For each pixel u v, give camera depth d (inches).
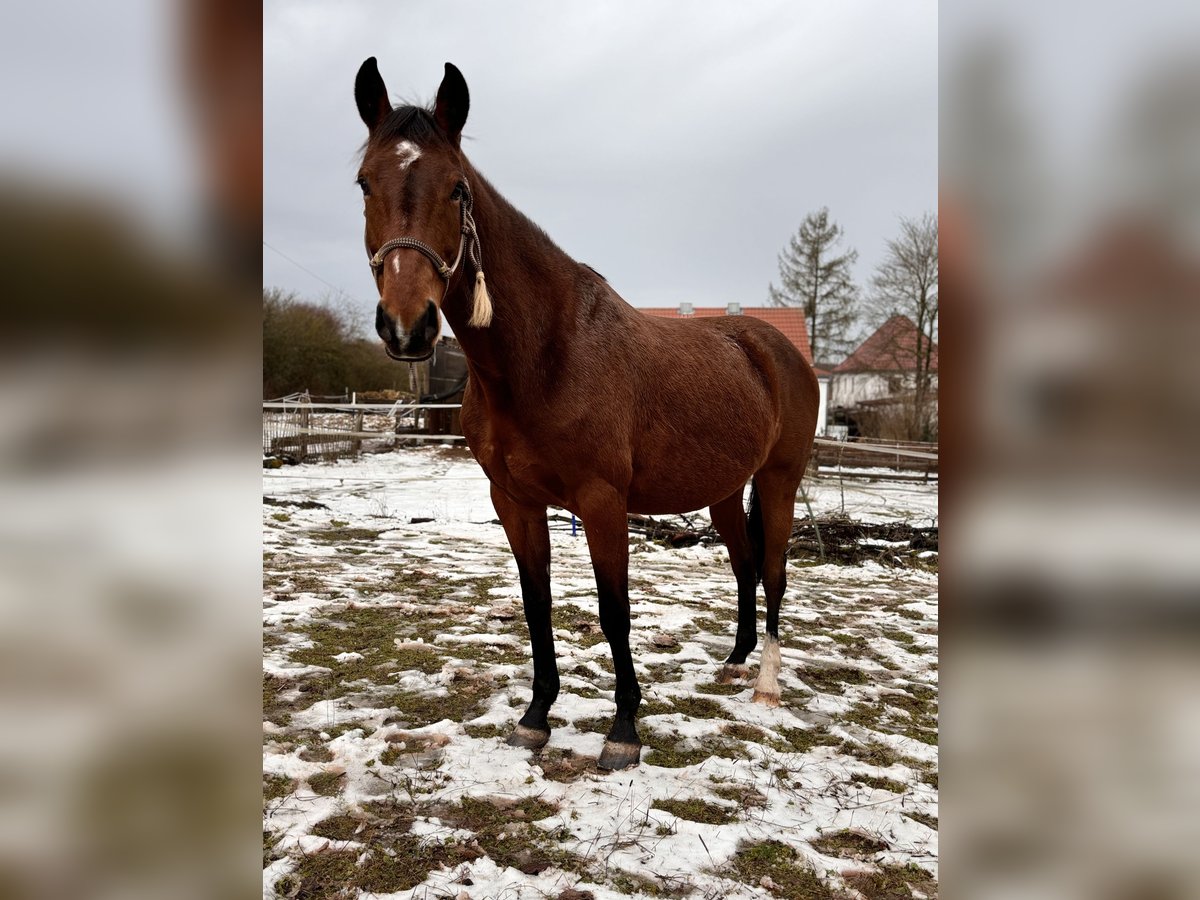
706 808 80.5
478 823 75.5
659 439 96.4
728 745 97.0
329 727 96.3
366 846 70.0
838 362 1071.6
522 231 87.7
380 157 73.2
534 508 96.1
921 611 182.5
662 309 887.7
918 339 768.9
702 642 145.5
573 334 87.8
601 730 99.8
